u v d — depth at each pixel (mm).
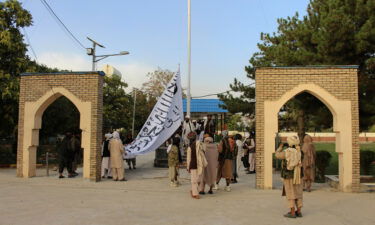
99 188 10688
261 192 10164
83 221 6727
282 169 7305
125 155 14469
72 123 22594
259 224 6594
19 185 11102
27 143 12820
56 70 21875
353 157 10461
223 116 25859
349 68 10703
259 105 10844
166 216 7156
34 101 12820
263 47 17422
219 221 6773
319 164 12547
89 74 12305
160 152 17328
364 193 10164
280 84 10844
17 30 16875
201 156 9352
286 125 21969
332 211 7742
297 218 7082
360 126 12531
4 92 15258
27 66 16828
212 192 10062
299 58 12391
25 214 7262
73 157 13008
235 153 12219
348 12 11727
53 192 9906
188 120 17109
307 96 12750
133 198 9102
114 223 6598
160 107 16734
